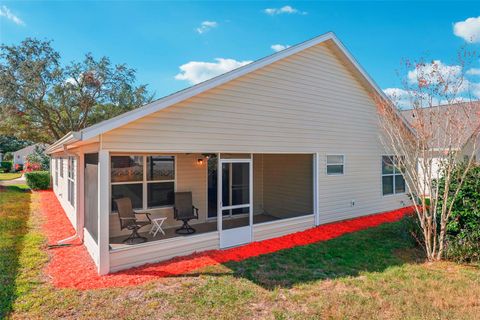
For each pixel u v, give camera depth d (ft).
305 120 26.91
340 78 30.07
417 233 21.80
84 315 12.17
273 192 33.73
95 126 15.75
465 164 20.56
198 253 20.39
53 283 15.21
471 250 18.30
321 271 17.06
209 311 12.52
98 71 73.36
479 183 19.03
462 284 14.98
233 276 16.28
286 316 12.09
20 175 105.29
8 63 64.85
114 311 12.50
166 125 18.71
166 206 26.78
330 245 22.17
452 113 22.22
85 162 23.99
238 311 12.51
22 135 72.59
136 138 17.61
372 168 33.63
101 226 16.58
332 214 29.73
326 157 29.01
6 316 11.97
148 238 23.38
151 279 15.84
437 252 19.61
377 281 15.52
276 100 24.63
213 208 29.55
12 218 30.35
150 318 11.98
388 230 26.66
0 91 62.44
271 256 19.72
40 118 71.05
